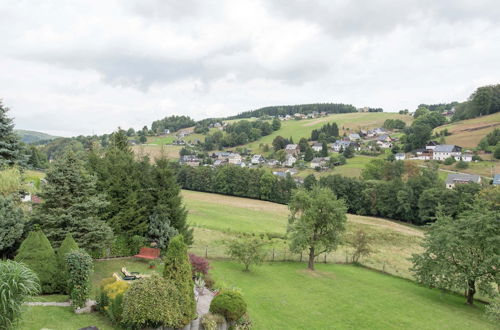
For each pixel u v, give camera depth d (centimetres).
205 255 3500
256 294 2581
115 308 1535
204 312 1916
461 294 3275
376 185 9081
